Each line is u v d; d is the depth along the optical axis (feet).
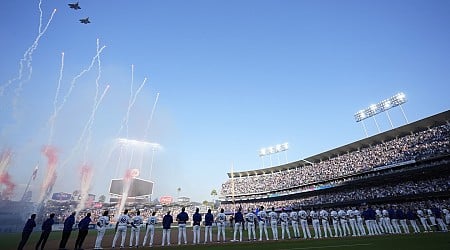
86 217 59.62
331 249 46.62
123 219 61.46
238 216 70.85
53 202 293.84
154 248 56.13
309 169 245.65
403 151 171.32
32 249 62.75
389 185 174.19
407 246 47.42
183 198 447.42
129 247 59.98
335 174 210.59
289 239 70.95
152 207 300.40
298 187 240.32
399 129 179.63
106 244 74.13
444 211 94.43
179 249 52.37
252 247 52.60
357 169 194.80
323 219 78.28
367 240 61.26
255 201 273.95
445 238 59.36
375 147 197.77
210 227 69.56
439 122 164.66
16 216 226.79
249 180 297.33
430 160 152.35
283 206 236.43
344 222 80.64
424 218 89.30
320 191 221.66
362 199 176.55
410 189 159.12
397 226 84.07
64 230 58.18
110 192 313.12
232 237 85.25
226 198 303.89
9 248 66.33
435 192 141.79
